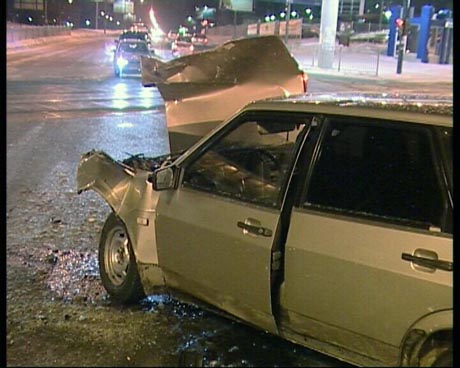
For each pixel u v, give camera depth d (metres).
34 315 4.04
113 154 9.67
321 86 25.25
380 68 38.28
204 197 3.64
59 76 24.97
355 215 2.97
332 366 3.43
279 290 3.25
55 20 119.94
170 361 3.47
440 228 2.71
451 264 2.61
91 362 3.43
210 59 5.62
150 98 18.41
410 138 2.92
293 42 56.19
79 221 6.26
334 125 3.19
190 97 5.68
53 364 3.39
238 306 3.48
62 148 10.09
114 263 4.37
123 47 25.41
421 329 2.68
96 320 3.99
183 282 3.83
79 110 15.23
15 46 48.97
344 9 69.44
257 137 3.56
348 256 2.90
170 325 3.94
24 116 13.80
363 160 3.04
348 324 2.95
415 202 2.81
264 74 5.71
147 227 4.01
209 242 3.53
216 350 3.61
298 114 3.36
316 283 3.04
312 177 3.17
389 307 2.78
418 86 27.20
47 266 4.99
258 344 3.69
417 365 2.75
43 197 7.12
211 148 3.73
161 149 10.29
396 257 2.76
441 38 43.84
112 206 4.32
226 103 5.73
